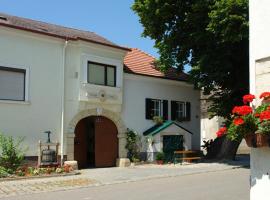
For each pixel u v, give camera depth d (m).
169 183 14.27
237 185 13.36
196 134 25.38
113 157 21.20
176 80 24.11
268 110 5.14
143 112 22.42
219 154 23.69
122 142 21.14
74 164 18.53
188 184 13.86
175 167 19.86
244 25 17.03
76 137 21.53
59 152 18.59
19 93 17.56
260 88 5.61
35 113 17.94
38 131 17.98
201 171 17.97
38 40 18.25
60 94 18.84
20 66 17.58
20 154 16.78
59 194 12.14
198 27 20.09
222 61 20.09
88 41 19.34
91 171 18.33
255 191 5.50
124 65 22.28
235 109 5.47
